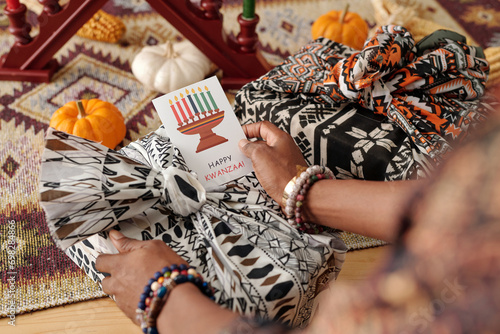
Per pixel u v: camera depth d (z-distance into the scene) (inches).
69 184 32.6
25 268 44.9
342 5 82.7
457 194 10.7
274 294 31.2
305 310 34.6
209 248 32.9
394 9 71.1
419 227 11.4
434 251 10.7
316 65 49.1
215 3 60.0
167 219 35.5
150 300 25.2
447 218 10.7
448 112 41.9
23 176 54.2
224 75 67.2
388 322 11.1
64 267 45.1
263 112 47.1
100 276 37.3
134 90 66.2
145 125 61.7
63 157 33.9
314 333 13.2
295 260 32.6
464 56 43.6
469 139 11.5
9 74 65.4
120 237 32.3
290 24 78.4
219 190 37.0
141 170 35.3
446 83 43.5
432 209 11.1
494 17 80.3
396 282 11.0
